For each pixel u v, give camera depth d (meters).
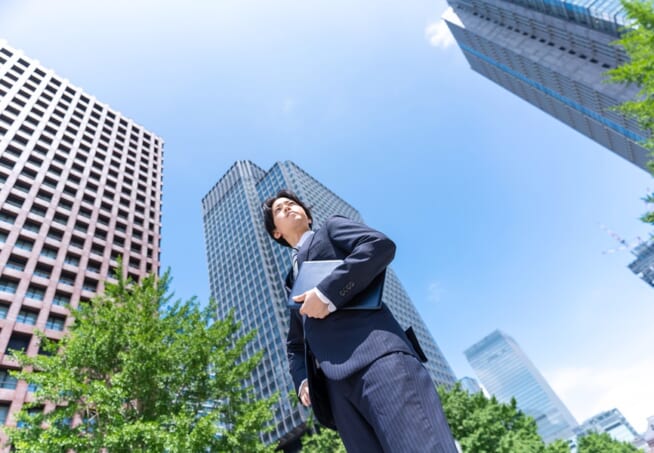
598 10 58.53
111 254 37.88
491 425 27.16
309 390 1.40
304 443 25.69
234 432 10.78
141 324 11.83
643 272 166.00
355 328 1.26
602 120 71.19
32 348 26.28
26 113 44.00
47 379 9.50
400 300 88.75
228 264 86.75
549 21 70.19
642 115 12.25
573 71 67.06
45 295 29.81
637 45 11.64
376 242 1.33
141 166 54.22
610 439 53.38
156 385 10.66
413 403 1.02
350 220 1.58
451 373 83.19
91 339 11.02
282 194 2.29
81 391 9.51
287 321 64.75
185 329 12.79
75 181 42.16
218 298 83.00
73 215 37.91
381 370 1.11
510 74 91.00
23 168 37.66
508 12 80.75
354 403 1.23
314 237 1.67
